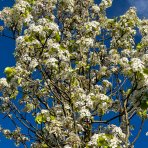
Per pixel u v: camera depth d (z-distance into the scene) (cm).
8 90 1109
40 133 1068
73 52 1270
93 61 1295
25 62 1043
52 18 1287
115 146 892
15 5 1132
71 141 982
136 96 884
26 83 1077
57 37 1023
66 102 1138
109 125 1034
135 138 998
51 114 1123
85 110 994
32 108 1183
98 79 1285
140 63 863
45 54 1025
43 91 1171
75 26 1354
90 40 1195
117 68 1212
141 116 1011
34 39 1012
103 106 1027
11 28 1127
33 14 1244
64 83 1161
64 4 1327
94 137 912
